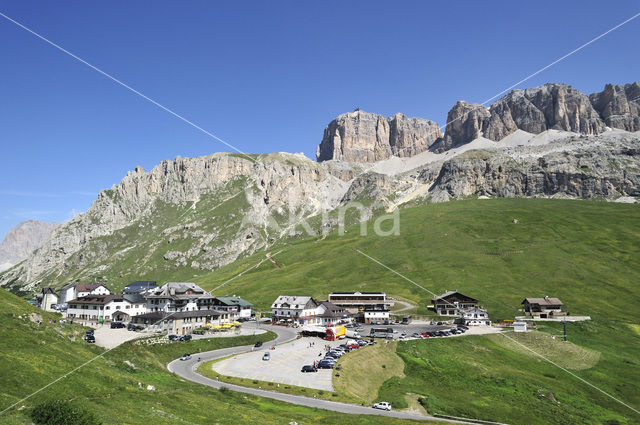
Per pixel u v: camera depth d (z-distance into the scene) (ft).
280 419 177.88
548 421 251.39
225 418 166.09
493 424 230.68
